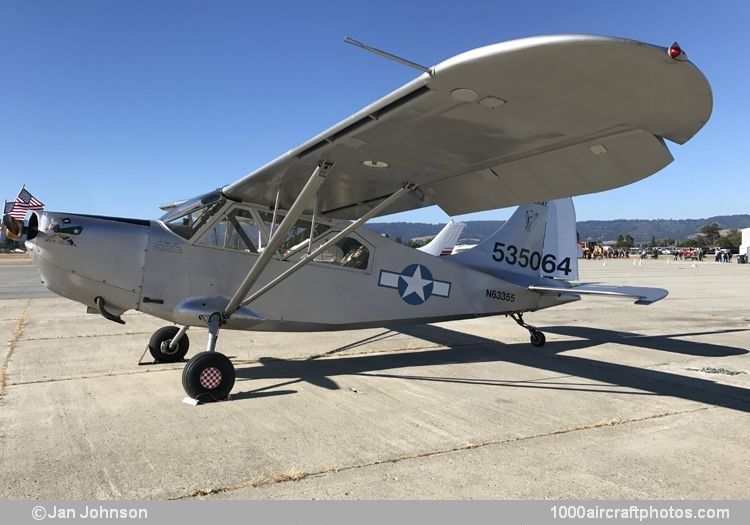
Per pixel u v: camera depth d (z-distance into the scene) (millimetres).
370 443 3389
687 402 4465
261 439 3438
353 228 4754
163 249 4996
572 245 8156
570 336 8312
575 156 3867
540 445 3393
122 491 2660
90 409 4078
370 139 3748
